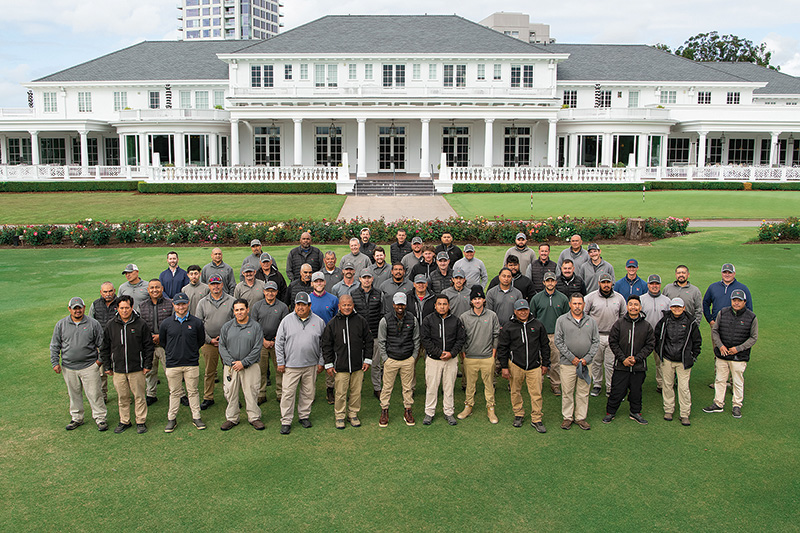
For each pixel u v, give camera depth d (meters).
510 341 8.66
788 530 6.50
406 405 9.00
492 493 7.16
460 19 50.00
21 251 21.48
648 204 30.89
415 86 46.25
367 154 46.88
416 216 28.25
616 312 9.54
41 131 49.03
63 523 6.67
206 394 9.64
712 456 7.96
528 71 46.38
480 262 11.18
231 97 43.84
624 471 7.61
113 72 50.00
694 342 8.70
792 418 8.99
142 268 18.44
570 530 6.50
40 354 11.68
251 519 6.70
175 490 7.26
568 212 28.78
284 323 8.70
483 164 47.25
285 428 8.74
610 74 49.94
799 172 41.06
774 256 19.28
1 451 8.17
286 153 46.88
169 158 44.09
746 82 49.97
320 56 45.50
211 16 170.25
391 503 6.98
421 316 9.55
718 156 49.31
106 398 9.98
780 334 12.41
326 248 21.77
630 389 8.90
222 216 28.06
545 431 8.69
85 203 32.47
